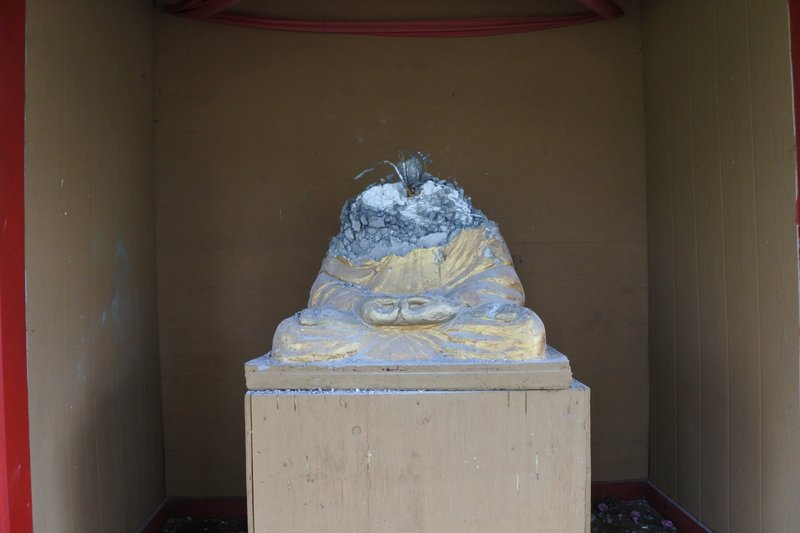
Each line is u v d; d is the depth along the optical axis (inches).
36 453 86.5
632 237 139.2
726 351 107.7
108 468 109.9
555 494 82.8
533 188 138.6
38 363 87.6
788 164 90.9
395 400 82.0
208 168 137.1
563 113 138.6
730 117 105.2
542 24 136.8
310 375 83.4
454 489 82.5
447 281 97.0
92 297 105.3
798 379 89.7
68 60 98.5
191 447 138.4
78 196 101.0
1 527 78.2
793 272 90.4
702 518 116.6
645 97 137.6
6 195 80.4
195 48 136.8
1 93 79.7
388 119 137.9
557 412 82.5
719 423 110.2
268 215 137.4
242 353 137.7
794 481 90.7
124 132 120.6
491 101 138.3
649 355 139.0
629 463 141.2
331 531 82.7
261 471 82.4
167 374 137.5
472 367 82.9
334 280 99.3
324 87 137.6
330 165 137.6
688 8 118.0
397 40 138.1
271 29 136.6
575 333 139.4
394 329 87.3
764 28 95.7
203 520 137.4
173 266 137.1
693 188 117.8
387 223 102.1
